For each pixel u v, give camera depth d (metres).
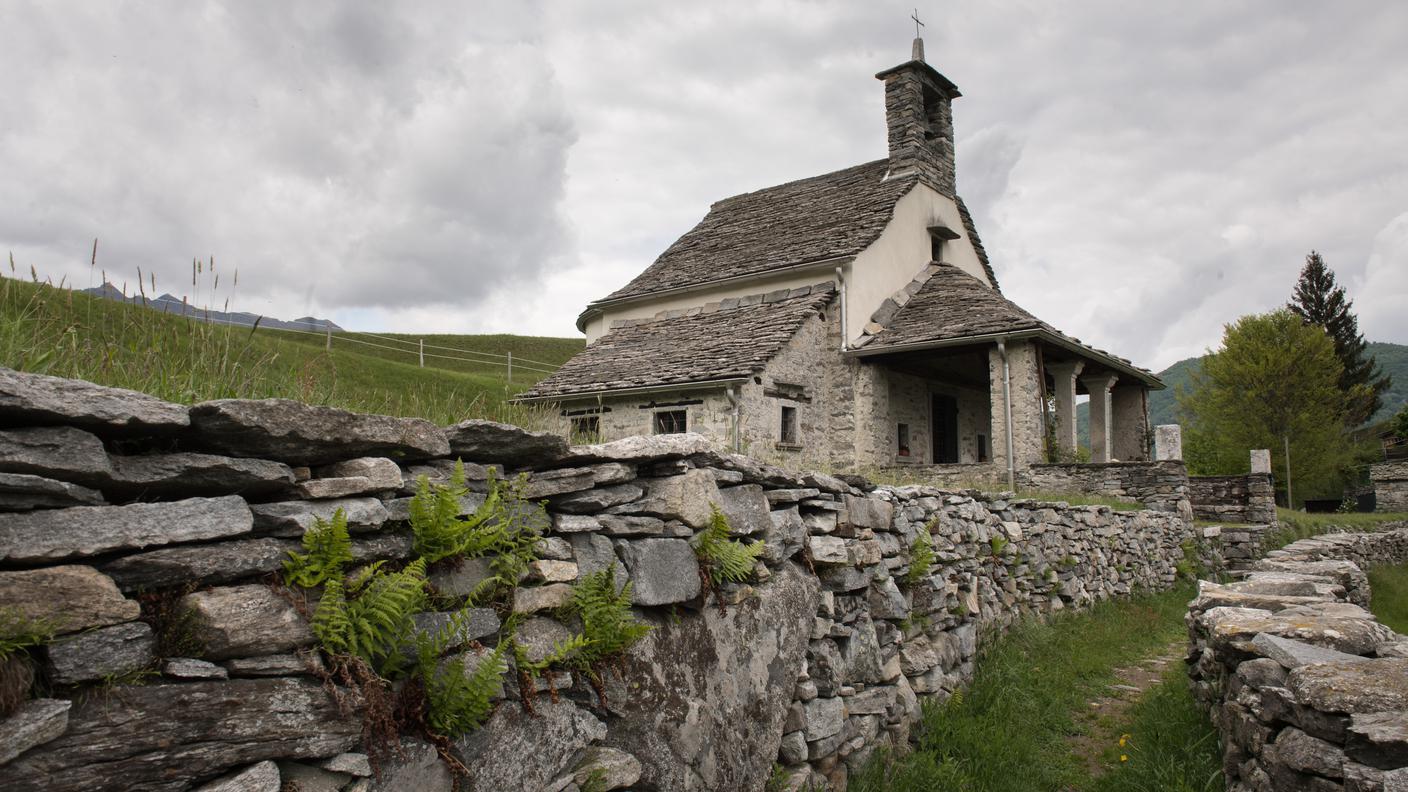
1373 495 38.06
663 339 18.52
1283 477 33.03
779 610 4.75
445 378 24.17
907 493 6.88
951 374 21.05
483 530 3.06
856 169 22.75
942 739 5.98
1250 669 4.56
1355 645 4.48
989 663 7.51
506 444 3.34
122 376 2.97
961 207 22.41
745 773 4.20
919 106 21.14
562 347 56.97
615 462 3.86
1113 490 16.48
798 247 19.06
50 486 2.01
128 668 2.06
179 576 2.22
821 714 4.97
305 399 3.61
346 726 2.46
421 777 2.68
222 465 2.36
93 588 2.02
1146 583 13.94
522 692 3.12
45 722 1.89
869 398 17.38
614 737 3.57
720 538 4.19
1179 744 5.84
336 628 2.51
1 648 1.85
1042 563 9.93
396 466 2.86
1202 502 19.69
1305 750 3.70
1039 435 16.34
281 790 2.31
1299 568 8.62
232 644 2.24
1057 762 5.96
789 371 16.59
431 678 2.75
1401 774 2.87
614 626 3.50
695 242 22.59
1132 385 22.20
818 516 5.42
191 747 2.14
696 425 15.62
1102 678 8.26
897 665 6.03
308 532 2.50
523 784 3.04
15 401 1.94
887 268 19.00
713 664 4.16
